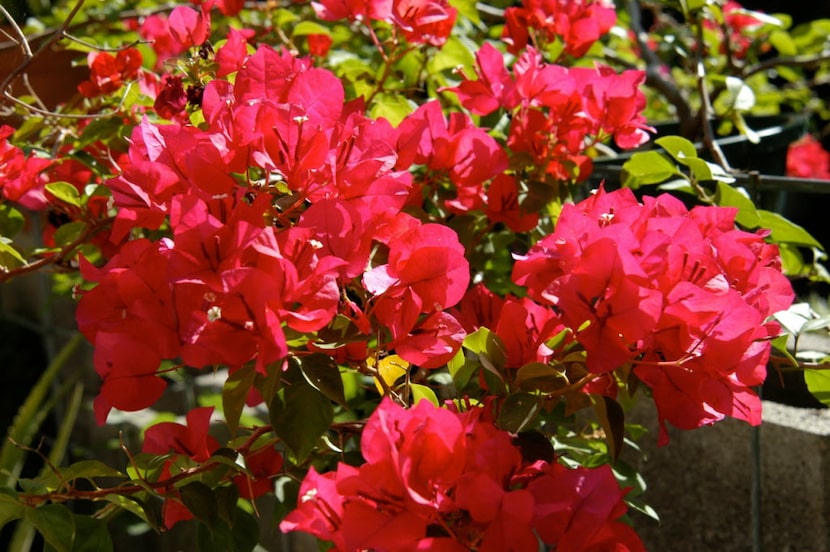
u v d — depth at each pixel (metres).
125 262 0.82
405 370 0.88
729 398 0.81
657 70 1.71
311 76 0.89
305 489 0.75
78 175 1.21
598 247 0.79
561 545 0.75
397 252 0.83
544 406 0.88
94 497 0.88
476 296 0.96
